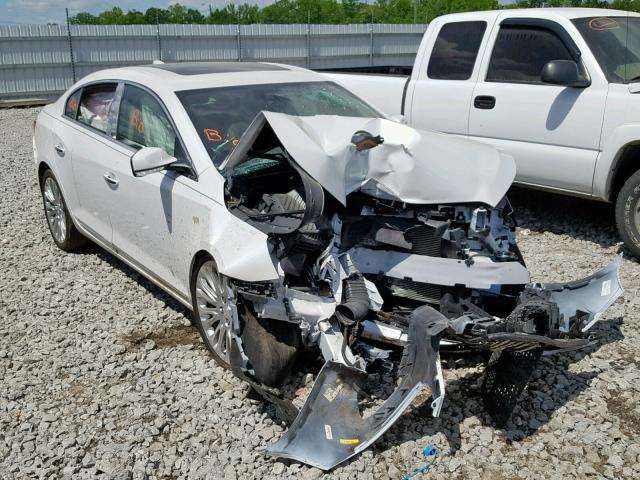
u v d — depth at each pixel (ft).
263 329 12.19
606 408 12.18
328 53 76.64
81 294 17.38
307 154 11.83
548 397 12.50
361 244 12.91
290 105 15.75
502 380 11.70
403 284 12.90
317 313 11.64
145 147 15.24
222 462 10.89
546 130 20.74
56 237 20.52
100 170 16.65
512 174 13.69
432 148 13.43
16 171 31.40
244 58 72.84
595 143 19.70
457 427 11.69
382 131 13.78
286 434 10.81
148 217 14.89
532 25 21.42
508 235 13.28
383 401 12.19
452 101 23.02
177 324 15.69
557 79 19.57
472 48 22.71
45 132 19.72
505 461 10.83
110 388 13.08
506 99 21.57
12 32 60.85
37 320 15.96
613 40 20.40
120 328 15.48
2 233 22.30
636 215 18.93
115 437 11.57
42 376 13.53
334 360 11.21
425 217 12.92
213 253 12.48
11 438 11.60
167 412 12.15
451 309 12.40
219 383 13.07
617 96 19.13
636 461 10.79
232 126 14.57
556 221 23.06
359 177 12.62
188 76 16.06
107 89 17.43
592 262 19.21
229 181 12.96
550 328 11.78
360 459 10.78
